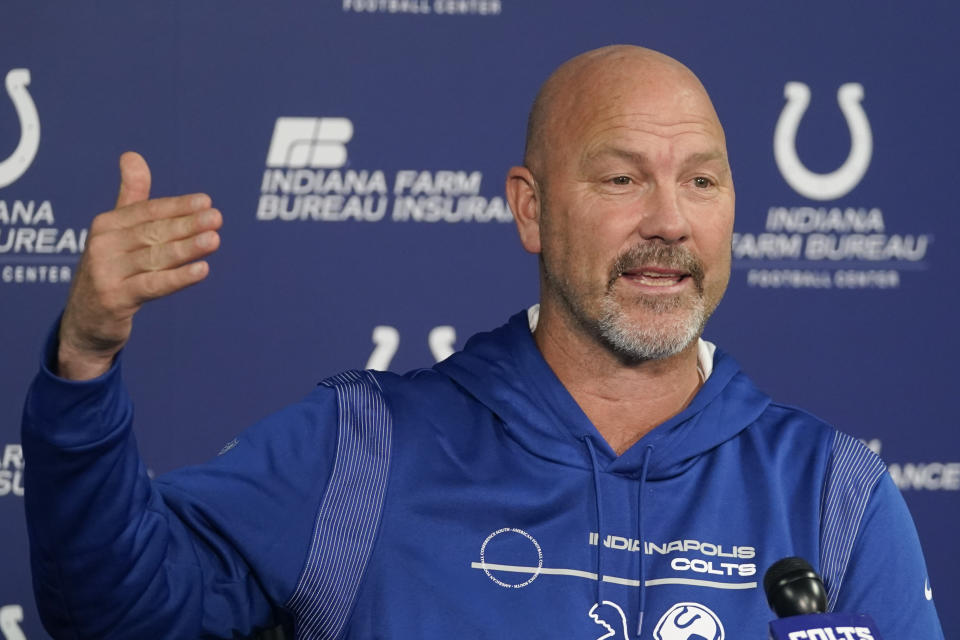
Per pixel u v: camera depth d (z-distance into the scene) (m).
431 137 11.84
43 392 5.02
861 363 12.09
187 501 5.95
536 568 6.17
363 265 11.79
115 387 5.13
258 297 11.70
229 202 11.67
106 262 4.76
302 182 11.73
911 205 12.12
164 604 5.64
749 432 6.75
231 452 6.27
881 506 6.47
